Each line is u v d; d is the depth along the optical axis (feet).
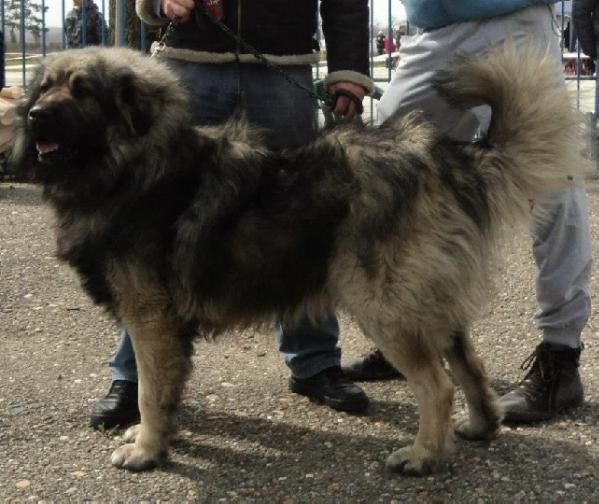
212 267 10.94
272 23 12.55
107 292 11.30
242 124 11.62
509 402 12.37
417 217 10.46
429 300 10.59
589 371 14.21
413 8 12.95
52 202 11.41
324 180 10.75
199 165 11.10
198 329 11.73
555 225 12.15
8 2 32.07
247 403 13.37
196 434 12.30
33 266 20.86
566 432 12.07
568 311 12.44
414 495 10.48
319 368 13.30
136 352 11.32
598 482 10.62
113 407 12.51
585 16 26.99
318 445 11.93
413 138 10.86
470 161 10.81
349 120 11.63
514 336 16.03
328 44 12.74
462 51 12.56
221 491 10.70
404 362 10.85
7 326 16.99
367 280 10.62
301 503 10.36
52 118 10.45
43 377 14.40
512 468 11.05
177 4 11.89
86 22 31.91
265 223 10.85
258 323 11.53
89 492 10.69
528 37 12.46
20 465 11.35
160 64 11.47
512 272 19.76
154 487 10.82
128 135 10.73
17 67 36.19
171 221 10.91
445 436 11.00
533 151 10.64
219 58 12.45
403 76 13.26
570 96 10.80
